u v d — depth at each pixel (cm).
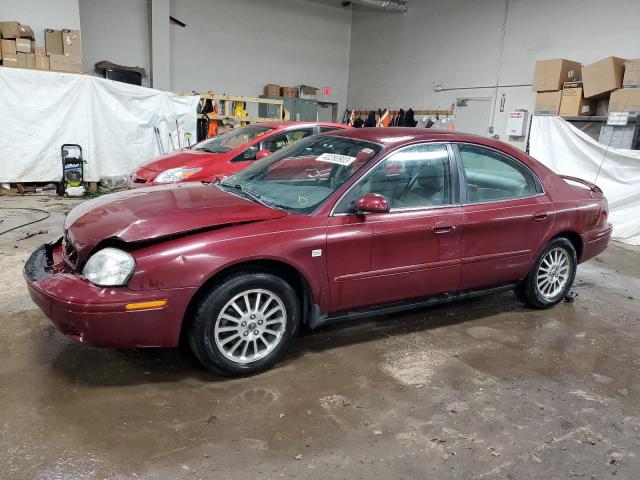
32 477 206
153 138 1017
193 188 355
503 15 1188
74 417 247
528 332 385
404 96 1491
